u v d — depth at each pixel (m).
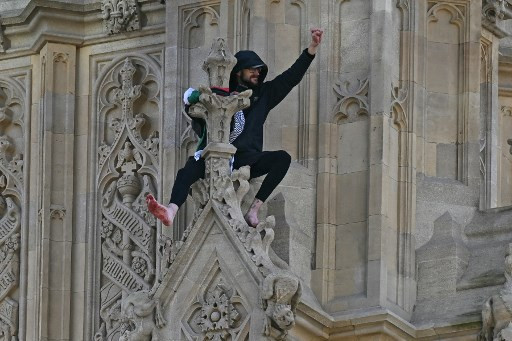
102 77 60.41
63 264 59.50
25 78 61.16
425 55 57.59
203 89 54.03
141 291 55.06
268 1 56.91
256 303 53.00
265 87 55.03
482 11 60.75
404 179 56.41
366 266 55.44
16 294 60.09
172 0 58.22
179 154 57.62
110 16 60.22
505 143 64.00
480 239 56.88
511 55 64.19
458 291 55.81
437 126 57.69
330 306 55.38
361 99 56.16
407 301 55.81
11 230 60.34
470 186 57.44
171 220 53.62
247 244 53.41
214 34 57.84
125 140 59.81
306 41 56.78
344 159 56.09
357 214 55.78
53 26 60.62
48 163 60.00
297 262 55.34
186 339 53.50
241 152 54.53
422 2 57.72
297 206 55.91
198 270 53.72
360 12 56.59
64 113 60.34
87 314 59.16
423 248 56.44
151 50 60.16
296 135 56.44
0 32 61.28
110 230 59.47
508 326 54.12
